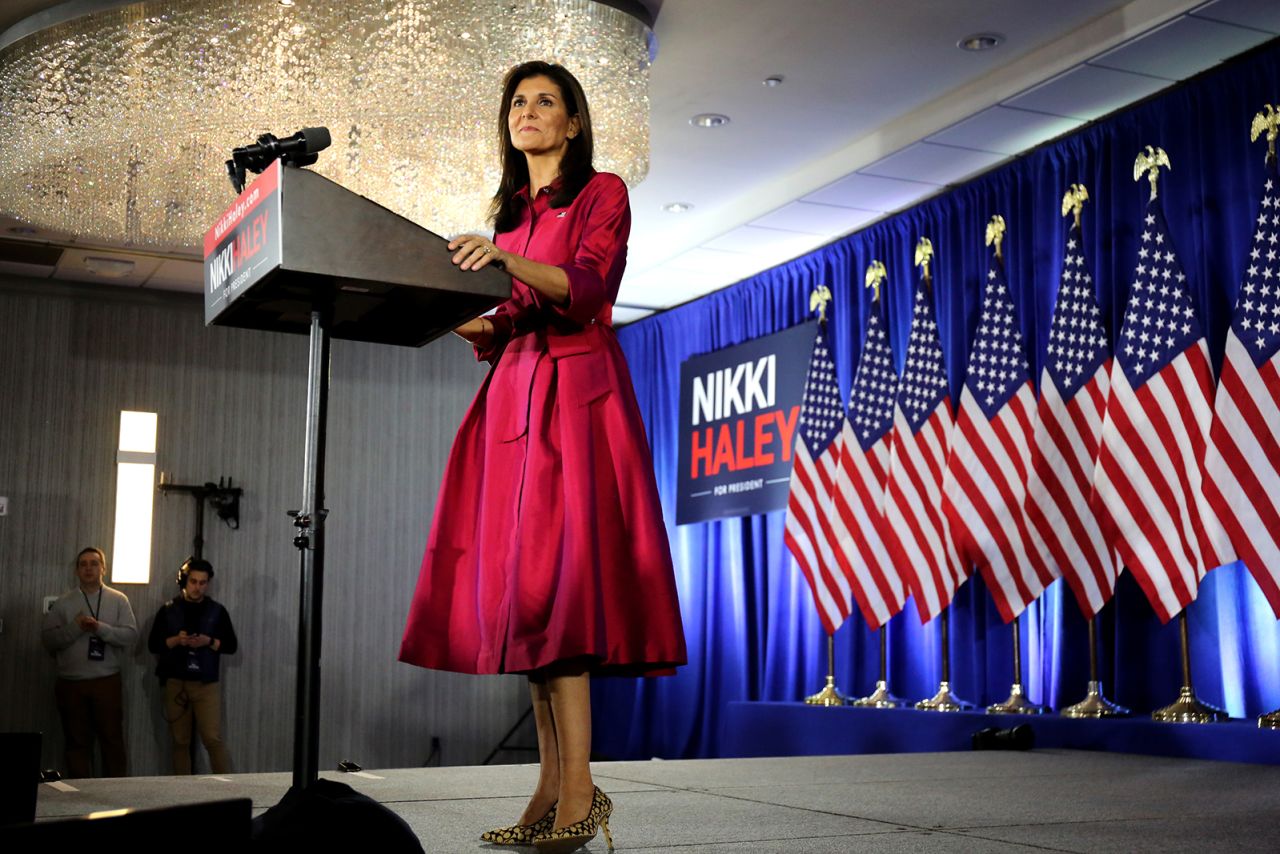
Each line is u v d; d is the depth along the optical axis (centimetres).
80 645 766
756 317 830
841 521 669
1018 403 586
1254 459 464
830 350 728
